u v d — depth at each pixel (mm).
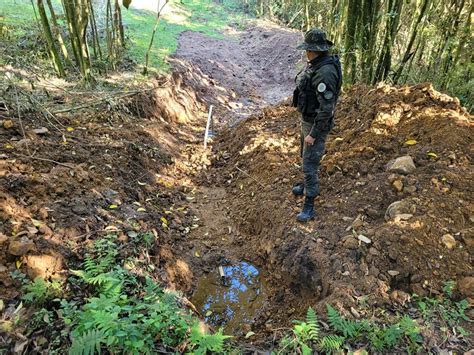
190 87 8781
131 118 6234
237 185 5480
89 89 6273
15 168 3674
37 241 2992
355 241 3553
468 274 3219
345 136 5020
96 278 2762
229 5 18234
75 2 5863
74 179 3961
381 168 4375
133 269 3260
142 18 11836
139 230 3775
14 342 2379
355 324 2809
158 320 2518
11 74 5750
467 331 2809
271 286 3930
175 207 4895
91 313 2490
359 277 3291
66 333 2457
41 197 3510
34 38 7207
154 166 5469
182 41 11445
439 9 6715
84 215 3562
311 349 2576
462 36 6117
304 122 3639
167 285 3412
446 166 4070
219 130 7883
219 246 4449
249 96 10398
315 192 3920
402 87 5270
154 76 7727
